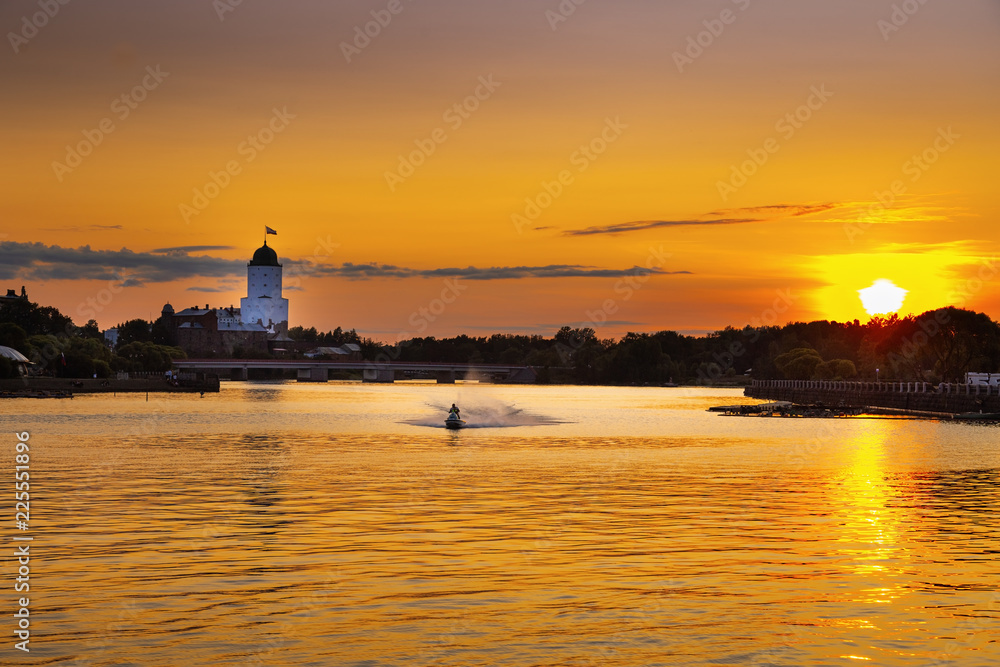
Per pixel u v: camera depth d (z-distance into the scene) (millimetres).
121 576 26609
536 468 55969
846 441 79625
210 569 27453
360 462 59312
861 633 22047
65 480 48469
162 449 68188
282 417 116812
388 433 88250
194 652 20453
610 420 116125
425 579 26422
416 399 194875
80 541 31500
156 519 35969
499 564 28266
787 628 22344
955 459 62469
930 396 125562
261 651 20547
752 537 32656
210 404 156125
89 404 148500
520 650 20734
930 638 21750
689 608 23828
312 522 35406
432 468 55656
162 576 26625
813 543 31625
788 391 185250
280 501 40969
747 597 24812
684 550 30406
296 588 25422
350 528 34094
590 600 24406
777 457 64062
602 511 38344
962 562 28875
